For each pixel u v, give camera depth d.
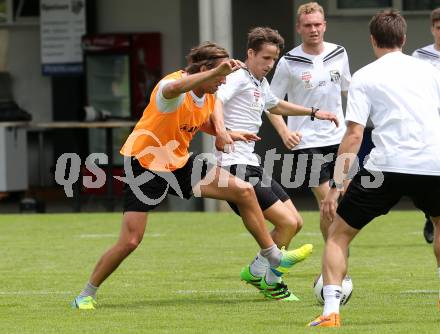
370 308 25.78
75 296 28.59
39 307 26.66
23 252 39.53
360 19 65.94
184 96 25.14
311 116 29.17
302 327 22.91
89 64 67.88
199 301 27.45
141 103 66.94
